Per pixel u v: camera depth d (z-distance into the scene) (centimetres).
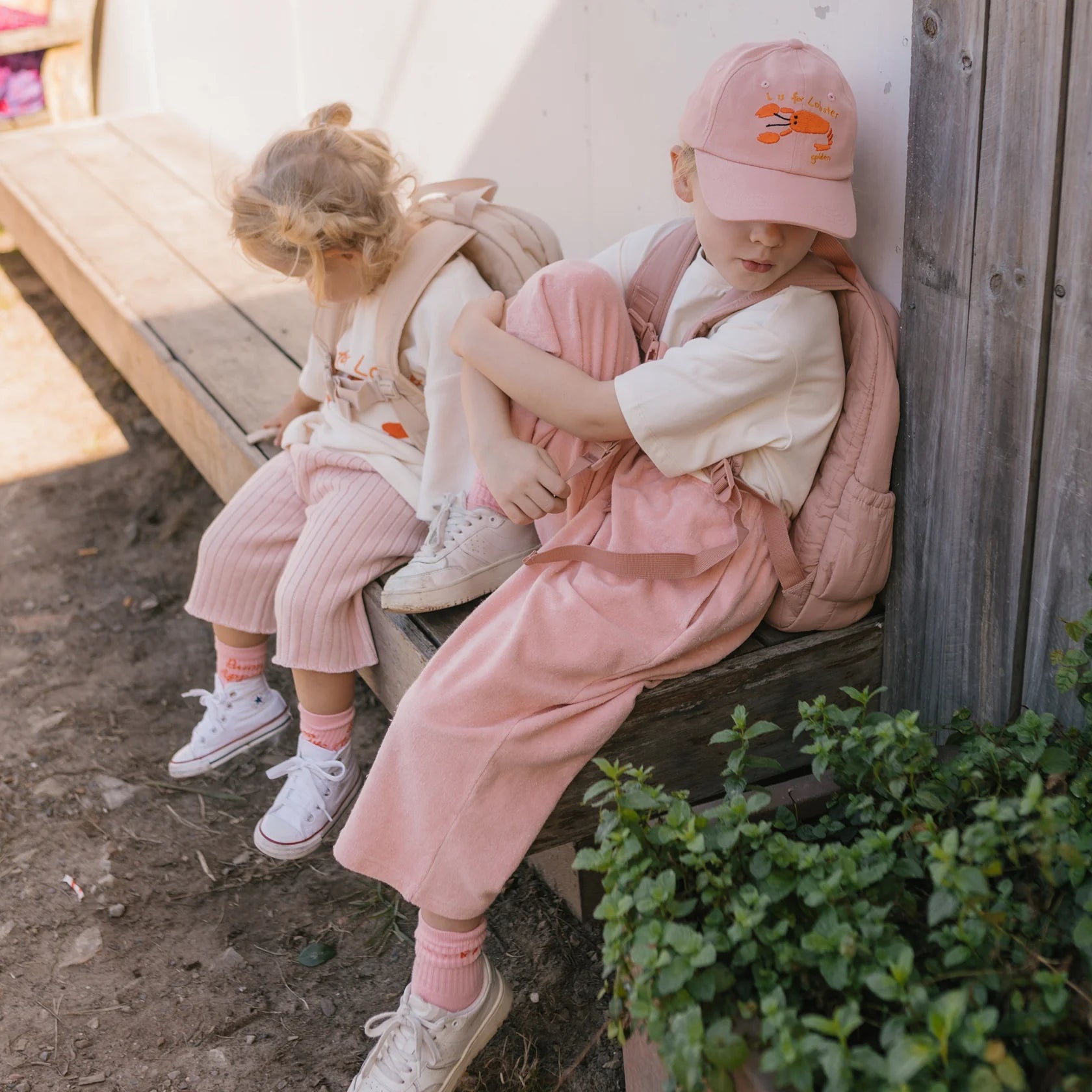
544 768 168
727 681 181
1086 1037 124
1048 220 151
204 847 237
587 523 182
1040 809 127
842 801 163
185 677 287
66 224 379
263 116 416
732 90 164
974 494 172
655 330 190
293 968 209
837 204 165
